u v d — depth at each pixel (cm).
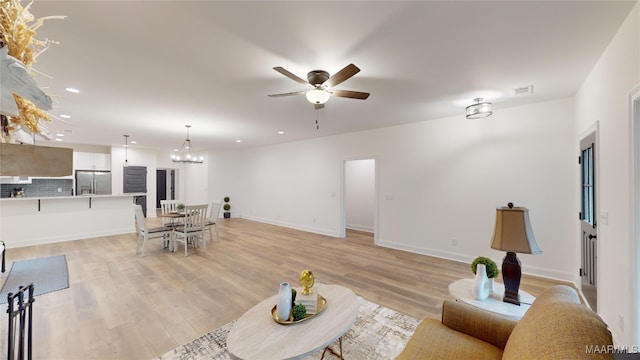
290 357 144
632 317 178
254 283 343
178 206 536
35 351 207
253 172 872
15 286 330
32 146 81
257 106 385
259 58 236
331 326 174
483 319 159
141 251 492
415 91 322
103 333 231
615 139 205
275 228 733
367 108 398
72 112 416
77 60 239
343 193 623
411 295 309
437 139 465
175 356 203
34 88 77
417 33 197
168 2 162
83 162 793
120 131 582
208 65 250
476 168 423
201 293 312
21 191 715
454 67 254
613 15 175
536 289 327
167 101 360
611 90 211
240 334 164
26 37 88
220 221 843
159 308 276
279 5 166
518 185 385
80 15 175
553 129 359
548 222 364
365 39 206
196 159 754
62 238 576
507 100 358
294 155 739
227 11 172
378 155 550
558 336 98
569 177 349
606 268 225
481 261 204
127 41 208
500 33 197
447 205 454
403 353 147
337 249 514
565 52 225
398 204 517
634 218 176
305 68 256
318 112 421
